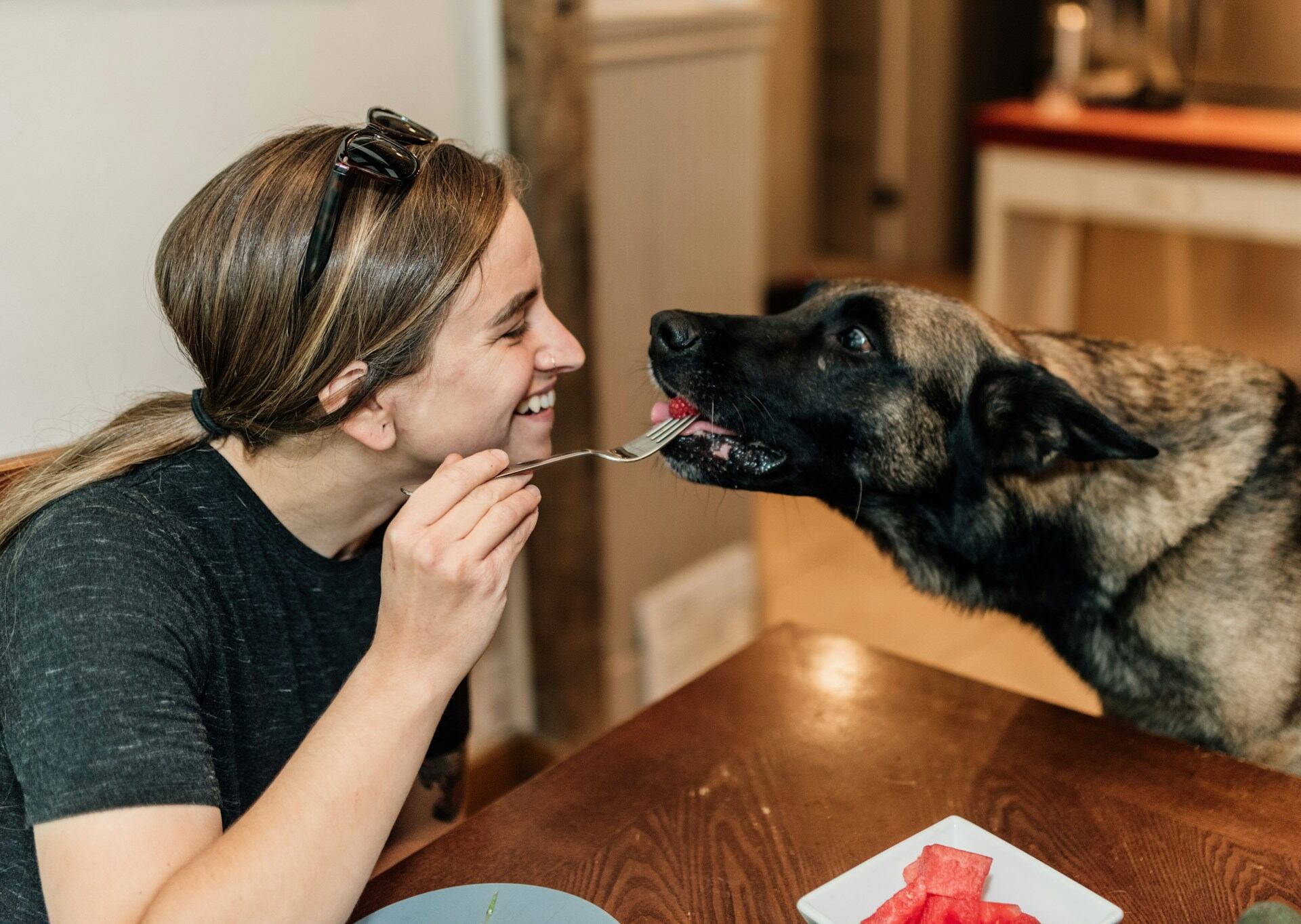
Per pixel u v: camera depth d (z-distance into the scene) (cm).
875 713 137
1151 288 458
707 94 288
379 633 103
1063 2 456
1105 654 164
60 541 106
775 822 119
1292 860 111
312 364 108
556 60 229
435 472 114
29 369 177
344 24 207
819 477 167
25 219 172
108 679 98
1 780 112
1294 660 149
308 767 98
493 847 116
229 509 119
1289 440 156
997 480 159
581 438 256
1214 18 415
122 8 176
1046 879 102
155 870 92
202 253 110
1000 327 161
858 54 667
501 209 113
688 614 305
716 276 305
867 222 697
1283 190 355
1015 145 408
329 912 96
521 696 277
